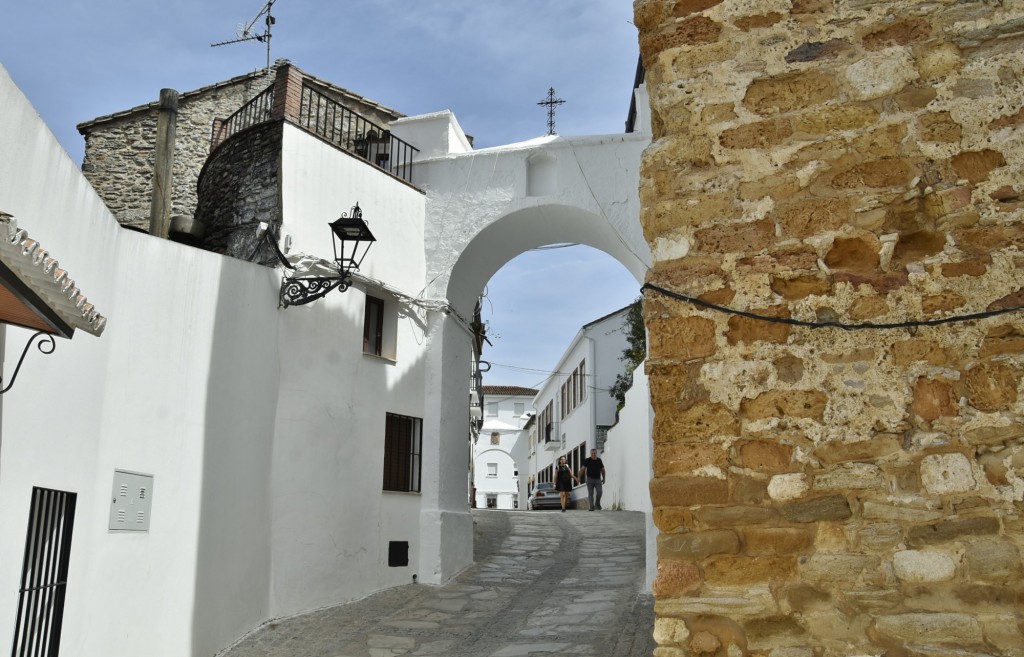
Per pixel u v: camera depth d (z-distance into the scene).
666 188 4.53
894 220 4.17
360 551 9.91
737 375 4.18
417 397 11.09
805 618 3.84
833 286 4.16
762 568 3.94
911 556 3.79
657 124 4.76
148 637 6.91
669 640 3.96
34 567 5.55
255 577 8.59
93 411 6.45
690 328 4.29
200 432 7.82
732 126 4.49
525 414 55.69
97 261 6.55
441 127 11.94
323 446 9.62
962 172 4.14
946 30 4.30
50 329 4.95
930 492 3.83
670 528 4.10
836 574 3.84
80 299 4.97
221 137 12.98
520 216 11.41
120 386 6.93
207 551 7.75
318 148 10.49
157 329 7.43
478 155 11.63
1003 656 3.59
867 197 4.22
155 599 7.04
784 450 4.04
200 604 7.55
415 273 11.36
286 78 10.83
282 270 9.54
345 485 9.83
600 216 10.98
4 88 5.00
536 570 11.35
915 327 4.02
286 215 9.98
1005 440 3.80
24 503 5.41
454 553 11.00
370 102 14.60
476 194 11.54
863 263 4.17
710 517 4.05
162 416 7.38
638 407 20.14
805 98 4.42
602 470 21.84
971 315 3.95
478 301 13.84
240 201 10.47
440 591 10.15
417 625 8.61
